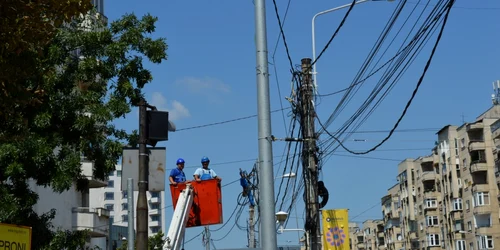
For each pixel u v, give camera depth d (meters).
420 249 109.62
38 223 21.58
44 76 20.17
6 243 14.14
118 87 22.27
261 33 16.34
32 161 20.36
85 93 21.47
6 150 19.86
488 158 89.56
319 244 26.67
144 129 14.84
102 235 44.97
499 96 92.69
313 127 26.89
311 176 26.83
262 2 16.45
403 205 117.75
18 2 13.56
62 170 20.80
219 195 21.62
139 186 14.67
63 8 14.09
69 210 42.34
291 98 27.11
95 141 21.58
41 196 38.66
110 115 21.45
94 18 23.61
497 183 88.69
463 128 93.62
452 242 97.06
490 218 88.69
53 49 21.08
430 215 104.81
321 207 27.34
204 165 22.27
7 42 13.78
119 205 136.50
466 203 93.12
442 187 100.81
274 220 15.80
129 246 14.45
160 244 25.59
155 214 141.62
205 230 45.88
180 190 21.58
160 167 14.81
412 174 114.44
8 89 14.56
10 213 19.97
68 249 22.06
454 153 96.50
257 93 16.22
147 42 22.72
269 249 15.59
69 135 21.56
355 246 161.50
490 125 90.06
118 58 22.30
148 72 22.72
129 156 14.77
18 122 18.86
